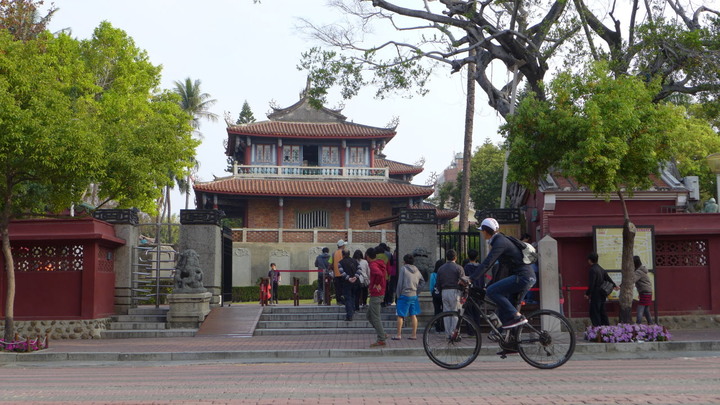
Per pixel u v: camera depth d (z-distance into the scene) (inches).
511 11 989.2
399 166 2410.2
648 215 755.4
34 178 679.1
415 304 666.2
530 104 683.4
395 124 2267.5
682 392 290.5
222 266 926.4
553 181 834.2
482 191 2329.0
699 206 1566.2
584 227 751.7
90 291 775.1
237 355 585.3
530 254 393.7
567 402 265.6
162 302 1035.9
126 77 1378.0
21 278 778.8
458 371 403.2
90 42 1374.3
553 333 403.5
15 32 1186.0
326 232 2010.3
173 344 675.4
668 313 754.2
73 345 683.4
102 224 807.1
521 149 668.7
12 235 760.3
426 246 821.2
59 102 657.6
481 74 1027.3
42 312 773.9
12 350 611.5
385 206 2203.5
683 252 762.2
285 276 1962.4
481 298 409.1
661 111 645.3
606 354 554.9
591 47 955.3
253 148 2233.0
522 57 967.0
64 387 358.3
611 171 613.9
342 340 686.5
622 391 295.6
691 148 1612.9
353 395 298.5
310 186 2119.8
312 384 344.8
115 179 818.8
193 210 900.6
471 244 872.9
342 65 944.9
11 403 294.7
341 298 884.0
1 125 618.8
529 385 323.3
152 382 375.9
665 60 930.1
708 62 893.8
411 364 486.6
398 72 942.4
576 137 643.5
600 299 651.5
